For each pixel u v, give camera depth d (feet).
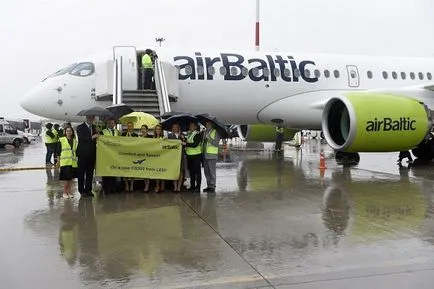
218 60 49.60
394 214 24.07
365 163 51.29
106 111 31.45
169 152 30.96
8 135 99.04
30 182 36.65
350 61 55.26
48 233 20.44
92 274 15.30
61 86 46.60
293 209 25.43
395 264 16.25
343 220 22.79
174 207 26.05
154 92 46.34
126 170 30.66
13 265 16.19
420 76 57.67
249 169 45.11
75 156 29.89
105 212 24.75
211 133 31.12
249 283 14.49
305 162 52.80
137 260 16.72
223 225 21.88
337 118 46.21
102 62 47.19
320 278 14.92
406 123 42.63
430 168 45.47
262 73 50.47
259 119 53.21
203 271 15.58
